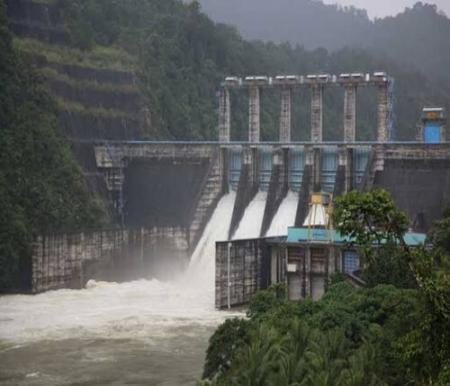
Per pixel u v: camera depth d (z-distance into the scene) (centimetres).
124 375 8306
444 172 12638
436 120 14250
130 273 13912
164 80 18788
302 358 6088
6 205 12875
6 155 13512
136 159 15750
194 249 14388
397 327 6469
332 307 7644
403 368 5262
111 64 17338
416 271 4847
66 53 16725
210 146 15038
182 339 9631
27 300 11888
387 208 4944
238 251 11575
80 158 15462
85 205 14550
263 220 13775
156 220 15200
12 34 15762
